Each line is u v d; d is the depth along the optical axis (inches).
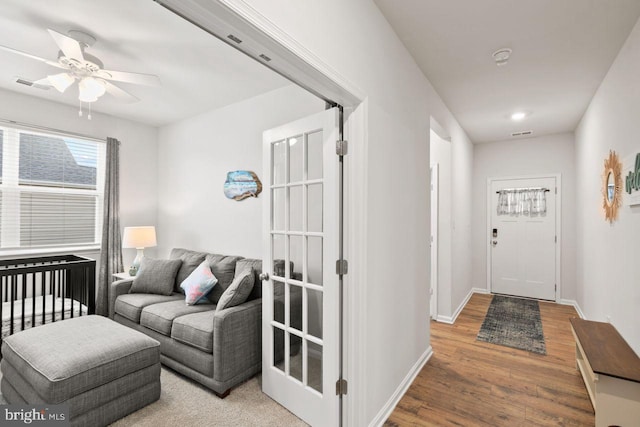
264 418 81.7
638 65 83.3
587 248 153.0
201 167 161.6
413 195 102.5
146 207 179.8
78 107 154.8
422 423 80.3
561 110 152.3
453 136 160.9
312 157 80.7
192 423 79.7
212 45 99.0
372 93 75.9
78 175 158.4
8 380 84.7
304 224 81.9
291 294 85.4
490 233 215.9
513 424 79.8
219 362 89.6
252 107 140.2
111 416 78.7
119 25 88.8
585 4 77.4
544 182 199.8
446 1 76.4
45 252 147.2
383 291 82.2
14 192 139.9
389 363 85.9
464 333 141.9
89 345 81.3
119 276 154.9
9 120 135.4
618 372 71.3
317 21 56.6
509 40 93.1
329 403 74.5
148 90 133.3
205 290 121.8
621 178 97.5
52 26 89.2
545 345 128.4
